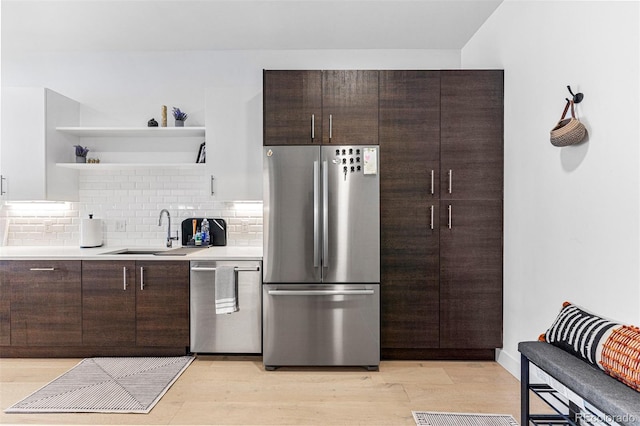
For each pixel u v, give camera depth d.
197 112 3.97
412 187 3.19
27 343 3.23
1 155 3.45
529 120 2.74
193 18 3.31
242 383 2.82
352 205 2.99
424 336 3.21
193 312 3.21
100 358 3.24
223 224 3.93
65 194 3.73
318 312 3.01
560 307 2.38
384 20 3.38
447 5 3.13
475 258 3.19
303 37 3.69
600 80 2.02
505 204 3.13
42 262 3.22
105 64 3.95
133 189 3.95
